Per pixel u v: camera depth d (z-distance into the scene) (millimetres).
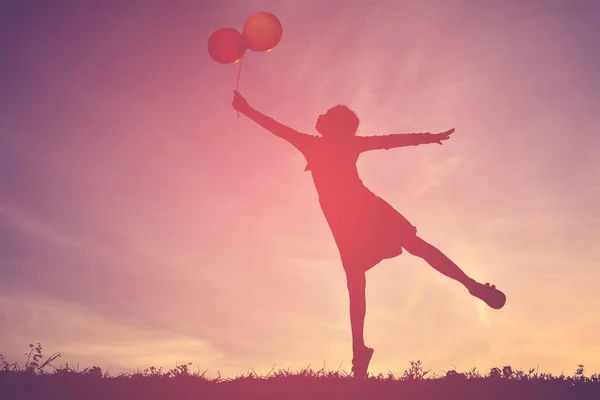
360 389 5379
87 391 5355
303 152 6082
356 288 5828
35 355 5988
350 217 5812
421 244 5684
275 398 5184
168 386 5473
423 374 5910
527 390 5348
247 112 6141
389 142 5910
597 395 5203
